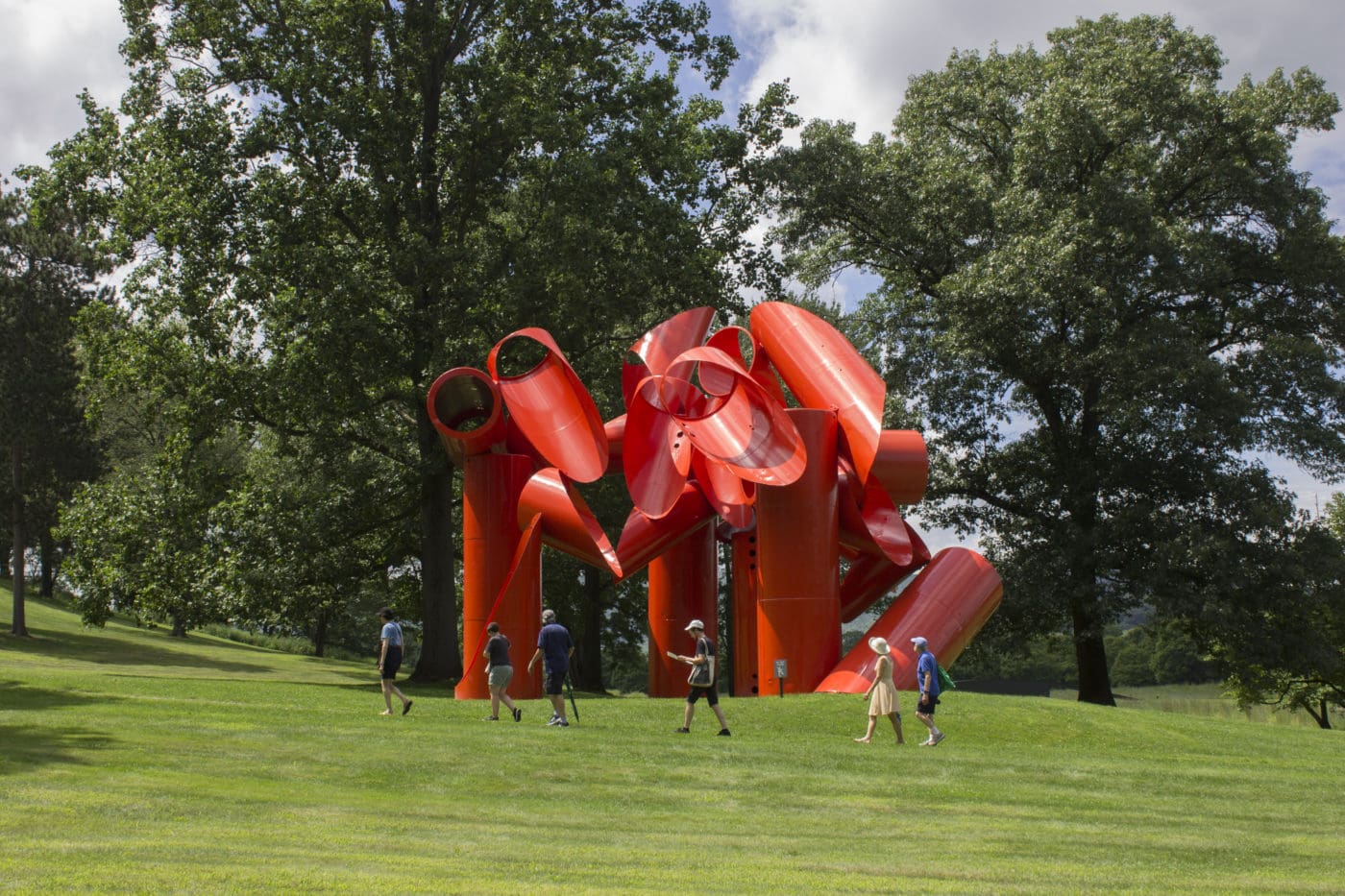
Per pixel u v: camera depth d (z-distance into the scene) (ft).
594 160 88.28
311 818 29.22
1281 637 99.76
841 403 67.15
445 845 26.73
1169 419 102.63
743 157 104.27
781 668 62.64
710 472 72.43
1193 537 97.45
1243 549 100.27
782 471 64.90
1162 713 63.77
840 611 67.67
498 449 71.31
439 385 69.31
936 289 112.16
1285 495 102.27
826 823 31.53
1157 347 96.12
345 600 97.76
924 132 117.80
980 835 30.45
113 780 32.53
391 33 90.17
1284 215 105.50
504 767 37.52
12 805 28.35
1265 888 24.71
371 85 88.74
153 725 43.06
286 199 84.12
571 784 35.73
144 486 95.96
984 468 116.78
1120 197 98.48
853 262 121.19
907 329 113.60
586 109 91.71
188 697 56.80
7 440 128.36
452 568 93.45
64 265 131.34
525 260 87.45
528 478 70.59
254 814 29.19
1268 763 48.06
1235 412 97.14
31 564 201.36
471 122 89.51
